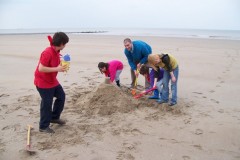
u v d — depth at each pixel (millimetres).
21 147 4406
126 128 5094
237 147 4367
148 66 6855
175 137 4734
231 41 26172
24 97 6949
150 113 5816
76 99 6637
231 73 9812
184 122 5367
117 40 28625
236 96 7039
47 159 4051
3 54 15281
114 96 6043
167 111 5949
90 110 5859
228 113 5844
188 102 6551
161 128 5098
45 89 4637
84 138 4707
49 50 4445
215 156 4098
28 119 5562
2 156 4133
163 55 5895
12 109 6113
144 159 4035
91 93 6441
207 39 30391
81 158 4070
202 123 5316
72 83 8391
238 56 14125
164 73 6164
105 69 6836
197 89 7703
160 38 32750
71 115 5691
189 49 17547
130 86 7973
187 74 9664
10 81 8703
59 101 4996
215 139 4645
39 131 4965
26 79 8961
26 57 14141
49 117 4875
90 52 16016
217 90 7605
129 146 4410
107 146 4430
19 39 31578
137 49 6836
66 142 4562
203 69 10555
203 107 6215
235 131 4941
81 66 11297
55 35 4410
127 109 5906
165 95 6293
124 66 11344
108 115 5695
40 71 4402
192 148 4344
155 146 4418
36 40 29344
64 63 4691
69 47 19344
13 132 4953
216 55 14562
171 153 4191
